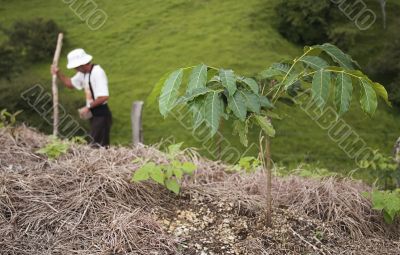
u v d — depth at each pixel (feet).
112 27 49.03
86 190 10.78
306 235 10.61
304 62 8.63
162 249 9.66
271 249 10.04
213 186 12.19
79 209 10.37
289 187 12.30
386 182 15.01
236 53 43.86
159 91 9.03
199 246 9.86
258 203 11.35
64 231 9.85
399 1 51.67
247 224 10.68
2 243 9.41
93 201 10.55
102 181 11.13
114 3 52.95
